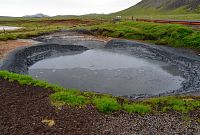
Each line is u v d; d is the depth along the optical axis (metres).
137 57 55.72
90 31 93.75
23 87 27.70
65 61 51.91
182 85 35.66
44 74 41.81
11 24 165.25
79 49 65.38
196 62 49.16
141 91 33.25
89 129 18.53
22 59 50.38
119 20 126.31
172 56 54.94
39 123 19.14
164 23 88.25
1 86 27.91
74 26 112.62
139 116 21.25
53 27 111.69
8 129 18.17
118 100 25.41
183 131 18.67
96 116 20.81
